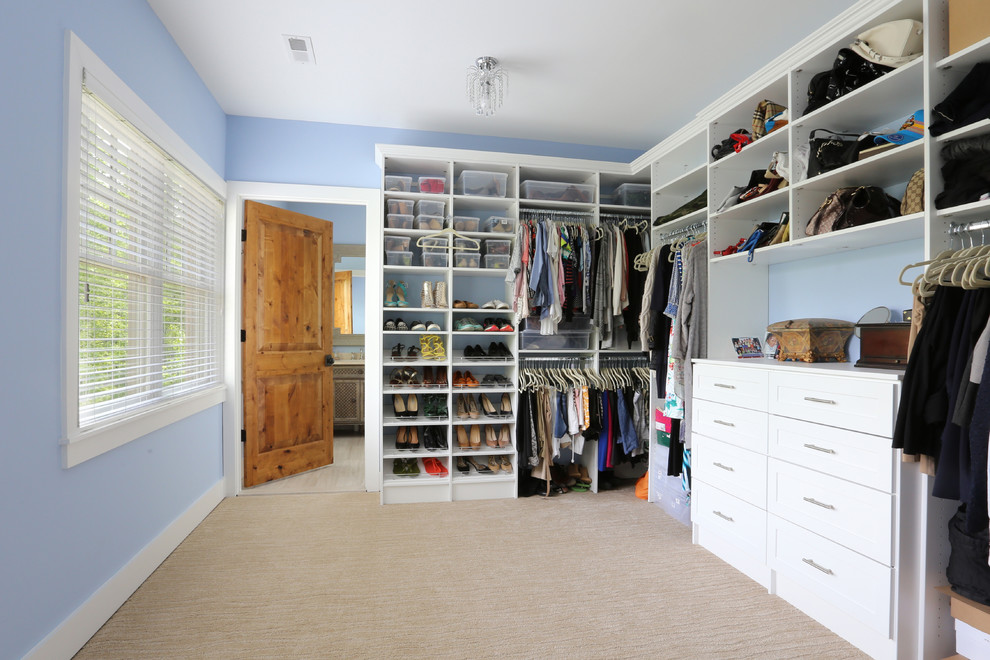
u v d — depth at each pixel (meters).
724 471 2.59
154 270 2.56
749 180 2.89
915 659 1.77
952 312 1.64
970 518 1.45
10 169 1.48
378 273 3.84
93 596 1.92
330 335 4.51
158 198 2.60
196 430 3.08
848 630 1.92
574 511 3.37
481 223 4.06
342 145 3.83
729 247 2.98
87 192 1.96
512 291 3.72
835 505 1.97
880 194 2.19
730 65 2.96
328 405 4.47
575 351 3.79
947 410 1.61
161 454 2.57
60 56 1.72
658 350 3.35
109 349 2.07
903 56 1.96
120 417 2.14
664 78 3.11
